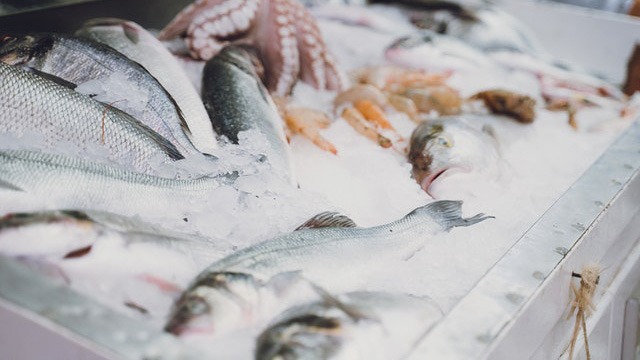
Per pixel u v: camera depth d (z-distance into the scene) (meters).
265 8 1.65
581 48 1.99
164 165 1.28
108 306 1.03
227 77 1.49
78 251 1.09
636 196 1.42
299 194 1.29
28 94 1.28
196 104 1.43
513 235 1.32
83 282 1.09
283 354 1.01
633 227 1.47
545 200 1.43
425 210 1.29
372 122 1.56
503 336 1.06
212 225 1.19
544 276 1.14
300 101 1.63
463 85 1.79
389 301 1.09
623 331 1.45
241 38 1.65
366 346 1.04
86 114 1.29
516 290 1.12
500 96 1.65
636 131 1.52
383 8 2.06
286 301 1.07
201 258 1.13
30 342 1.07
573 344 1.24
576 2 2.26
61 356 1.05
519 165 1.54
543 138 1.64
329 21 1.97
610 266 1.41
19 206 1.14
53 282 1.02
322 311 1.05
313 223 1.23
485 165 1.44
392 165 1.46
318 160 1.45
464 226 1.30
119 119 1.30
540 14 2.06
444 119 1.52
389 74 1.75
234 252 1.13
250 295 1.06
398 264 1.21
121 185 1.20
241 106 1.45
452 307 1.10
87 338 0.97
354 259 1.18
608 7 2.21
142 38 1.51
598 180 1.35
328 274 1.14
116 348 0.97
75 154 1.27
